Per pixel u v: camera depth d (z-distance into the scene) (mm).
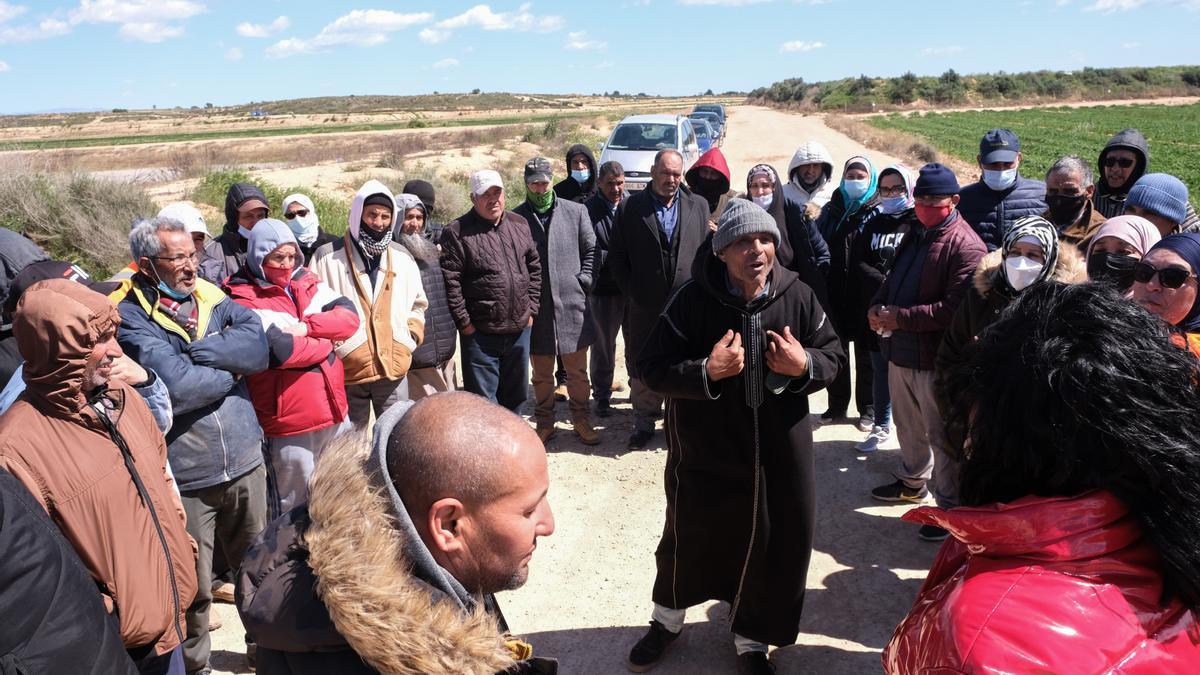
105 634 1954
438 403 1377
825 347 3213
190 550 2721
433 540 1320
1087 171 4824
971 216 5379
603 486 5410
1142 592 1177
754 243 3006
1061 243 3350
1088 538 1179
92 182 12312
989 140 5230
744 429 3148
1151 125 51938
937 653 1196
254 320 3590
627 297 5723
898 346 4488
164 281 3303
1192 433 1138
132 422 2539
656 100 164375
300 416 3908
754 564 3244
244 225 5195
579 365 5957
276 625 1302
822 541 4602
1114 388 1137
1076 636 1119
